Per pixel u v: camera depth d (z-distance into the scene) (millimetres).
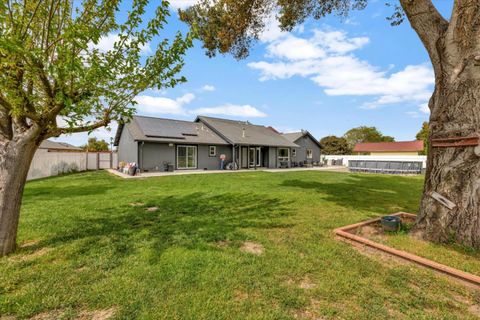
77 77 2639
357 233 3895
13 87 2646
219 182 10844
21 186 3195
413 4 3801
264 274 2625
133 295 2221
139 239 3643
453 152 3365
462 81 3262
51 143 26344
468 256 2973
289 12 6562
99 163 19016
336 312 2025
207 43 6805
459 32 3287
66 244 3410
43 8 2748
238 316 1965
